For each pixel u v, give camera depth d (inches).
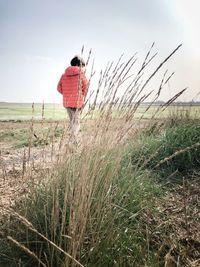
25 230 111.0
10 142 369.7
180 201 148.2
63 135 118.8
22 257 106.1
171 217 135.0
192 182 168.1
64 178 121.3
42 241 106.2
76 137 118.9
